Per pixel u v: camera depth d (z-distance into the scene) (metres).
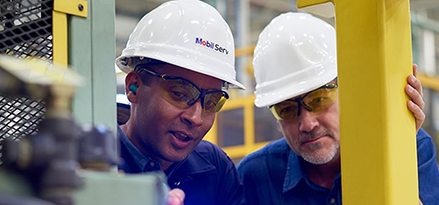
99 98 1.40
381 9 1.60
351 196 1.62
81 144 0.80
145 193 0.83
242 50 7.74
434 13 10.23
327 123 2.55
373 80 1.60
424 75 7.79
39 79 0.72
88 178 0.79
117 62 2.31
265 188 2.84
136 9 9.27
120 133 2.17
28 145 0.71
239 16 8.97
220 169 2.58
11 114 1.33
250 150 7.25
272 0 9.81
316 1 1.72
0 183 0.71
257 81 2.78
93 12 1.42
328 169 2.70
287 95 2.56
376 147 1.59
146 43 2.18
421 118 1.71
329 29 2.76
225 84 2.37
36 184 0.73
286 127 2.63
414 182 1.66
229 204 2.61
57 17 1.36
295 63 2.62
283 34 2.69
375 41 1.61
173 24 2.18
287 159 2.84
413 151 1.67
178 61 2.11
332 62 2.63
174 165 2.36
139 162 2.16
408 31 1.69
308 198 2.75
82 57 1.39
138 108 2.19
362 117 1.62
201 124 2.18
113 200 0.81
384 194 1.56
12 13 1.32
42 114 1.32
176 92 2.12
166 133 2.15
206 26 2.21
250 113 7.28
